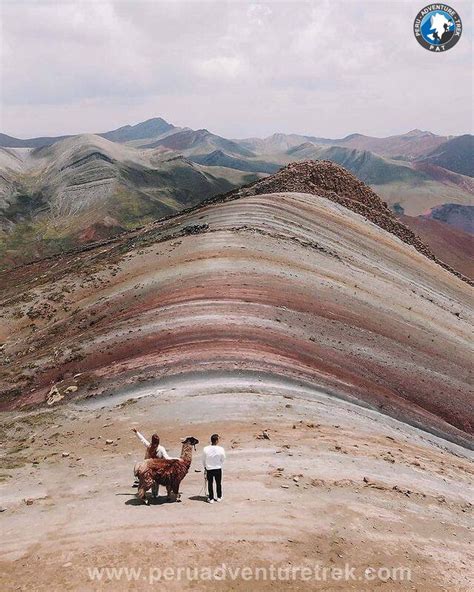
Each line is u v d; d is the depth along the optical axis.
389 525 12.11
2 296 72.44
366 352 36.19
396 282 61.47
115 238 113.06
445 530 12.94
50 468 16.80
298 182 93.06
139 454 17.03
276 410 21.64
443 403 34.19
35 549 9.60
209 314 34.47
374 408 28.41
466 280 96.81
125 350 31.78
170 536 9.81
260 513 11.26
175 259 50.16
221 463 12.03
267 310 36.28
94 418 23.16
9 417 27.09
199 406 21.86
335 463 16.09
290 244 55.97
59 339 40.12
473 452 29.50
